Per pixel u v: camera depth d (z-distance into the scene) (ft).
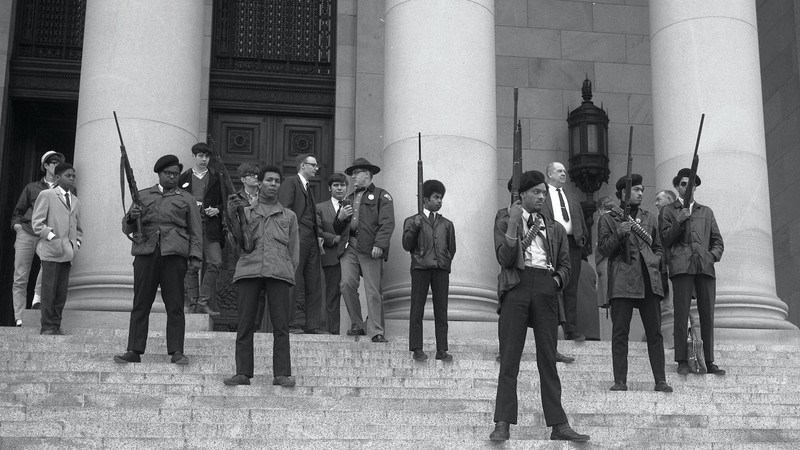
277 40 64.03
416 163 45.34
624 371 35.42
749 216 47.11
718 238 39.55
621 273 35.78
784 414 33.68
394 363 37.63
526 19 65.87
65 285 40.04
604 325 59.77
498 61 65.00
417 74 46.34
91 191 44.88
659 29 50.37
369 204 41.86
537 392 33.68
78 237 40.81
